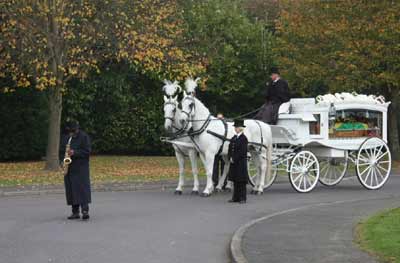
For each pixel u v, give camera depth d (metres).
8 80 30.62
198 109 19.44
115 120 37.00
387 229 12.77
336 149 21.41
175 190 21.09
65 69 25.80
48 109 33.19
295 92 36.59
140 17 26.11
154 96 37.44
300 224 13.77
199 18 36.03
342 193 20.78
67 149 14.80
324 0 32.25
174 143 19.91
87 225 14.16
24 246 11.76
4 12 24.44
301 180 21.09
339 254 10.55
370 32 30.64
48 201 18.50
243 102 38.91
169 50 27.55
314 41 33.22
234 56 36.97
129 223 14.47
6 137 32.31
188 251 11.49
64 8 24.70
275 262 10.07
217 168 21.48
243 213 16.17
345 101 21.55
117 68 35.28
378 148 22.36
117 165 30.47
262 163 20.39
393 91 34.09
